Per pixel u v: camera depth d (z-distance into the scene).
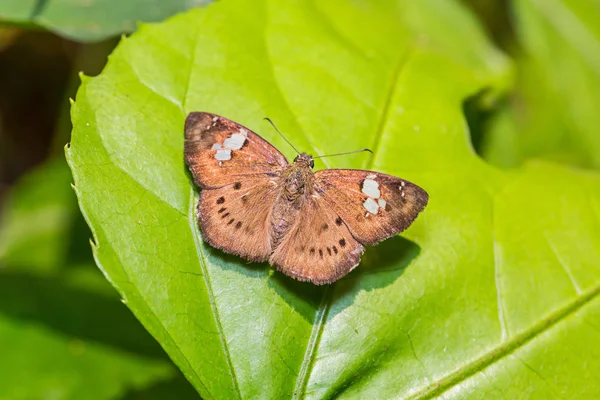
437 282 0.39
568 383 0.39
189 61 0.39
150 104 0.39
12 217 0.45
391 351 0.38
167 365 0.42
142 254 0.38
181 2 0.41
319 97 0.40
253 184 0.38
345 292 0.38
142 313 0.37
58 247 0.44
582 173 0.41
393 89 0.41
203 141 0.38
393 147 0.40
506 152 0.44
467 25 0.44
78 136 0.38
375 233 0.38
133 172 0.38
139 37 0.39
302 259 0.38
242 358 0.38
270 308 0.38
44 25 0.40
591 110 0.45
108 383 0.42
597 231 0.40
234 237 0.38
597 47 0.45
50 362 0.42
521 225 0.40
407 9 0.44
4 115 0.46
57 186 0.45
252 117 0.39
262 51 0.40
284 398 0.38
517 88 0.45
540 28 0.45
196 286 0.38
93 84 0.39
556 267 0.39
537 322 0.39
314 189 0.38
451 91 0.41
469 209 0.40
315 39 0.41
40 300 0.43
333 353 0.38
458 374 0.38
